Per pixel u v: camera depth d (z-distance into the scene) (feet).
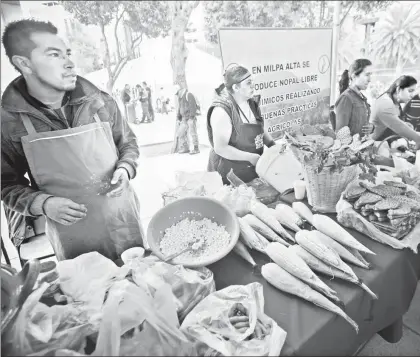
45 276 2.54
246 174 4.65
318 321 2.29
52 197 3.02
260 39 4.20
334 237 3.06
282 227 3.33
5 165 2.80
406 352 3.70
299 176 4.63
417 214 3.21
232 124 4.25
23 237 3.18
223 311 2.27
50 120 2.88
